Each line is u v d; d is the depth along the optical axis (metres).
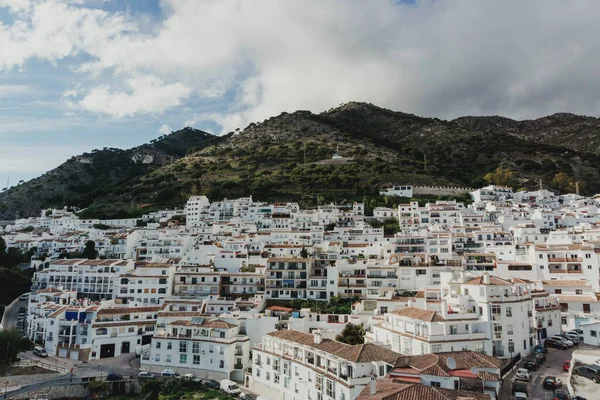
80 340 108.94
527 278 119.12
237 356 94.38
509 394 61.91
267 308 117.25
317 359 71.69
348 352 67.06
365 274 131.62
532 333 83.94
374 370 63.34
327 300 130.12
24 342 108.25
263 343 87.75
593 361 67.31
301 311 109.12
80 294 143.12
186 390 86.19
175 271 141.38
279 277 137.12
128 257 189.50
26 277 157.38
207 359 94.00
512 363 74.94
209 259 154.38
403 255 138.25
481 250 153.62
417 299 95.88
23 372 97.69
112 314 113.00
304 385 73.56
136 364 102.44
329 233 195.25
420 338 74.50
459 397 46.34
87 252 184.50
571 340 85.44
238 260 151.00
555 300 94.75
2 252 176.88
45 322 115.25
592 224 165.38
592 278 113.81
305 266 137.75
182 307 119.69
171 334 98.69
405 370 59.59
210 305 119.50
